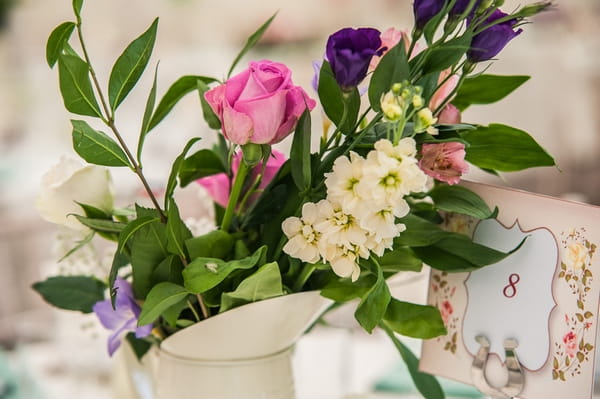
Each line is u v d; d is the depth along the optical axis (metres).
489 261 0.70
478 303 0.75
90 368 1.20
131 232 0.66
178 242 0.68
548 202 0.70
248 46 0.75
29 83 2.44
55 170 0.75
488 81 0.78
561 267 0.69
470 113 2.21
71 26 0.64
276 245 0.73
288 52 2.51
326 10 2.49
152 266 0.71
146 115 0.67
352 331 1.20
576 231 0.68
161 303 0.66
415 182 0.59
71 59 0.63
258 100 0.62
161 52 2.52
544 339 0.71
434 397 0.80
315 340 1.25
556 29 2.28
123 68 0.67
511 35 0.65
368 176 0.59
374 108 0.64
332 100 0.70
